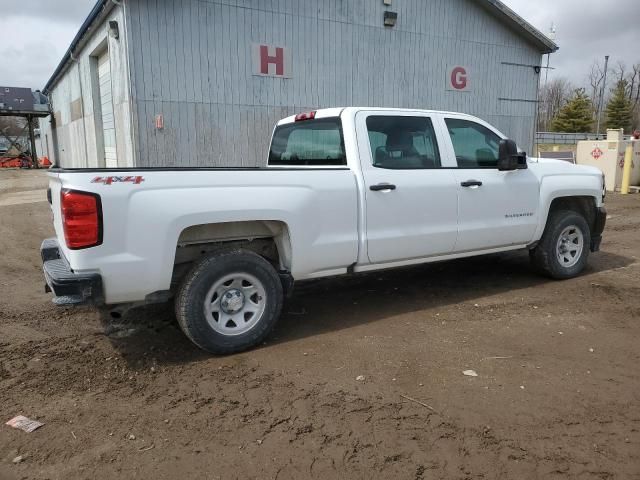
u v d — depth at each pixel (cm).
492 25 1764
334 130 487
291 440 293
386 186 468
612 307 521
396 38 1573
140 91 1209
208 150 1318
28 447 287
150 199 367
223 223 413
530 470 265
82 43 1686
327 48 1456
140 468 269
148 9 1191
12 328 474
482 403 332
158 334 454
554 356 405
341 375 374
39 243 905
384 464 271
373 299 555
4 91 3394
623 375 373
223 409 328
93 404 335
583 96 6438
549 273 610
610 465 269
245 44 1327
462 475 262
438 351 416
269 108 1392
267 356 409
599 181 637
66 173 355
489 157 556
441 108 1708
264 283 418
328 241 442
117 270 361
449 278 636
